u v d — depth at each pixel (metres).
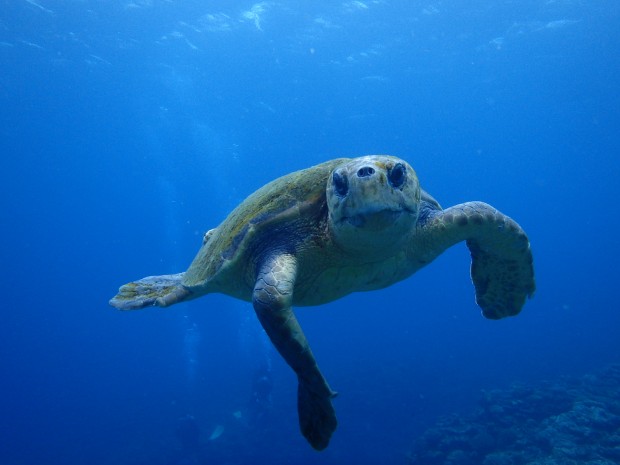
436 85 43.09
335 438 20.00
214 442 21.81
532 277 4.82
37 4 24.39
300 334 3.16
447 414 21.30
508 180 91.75
